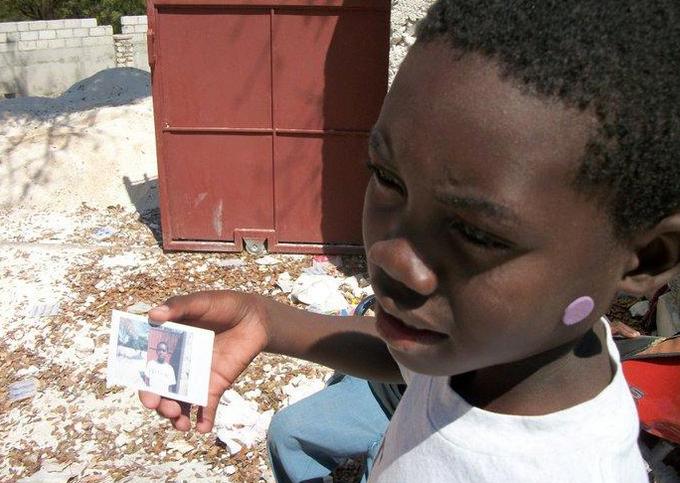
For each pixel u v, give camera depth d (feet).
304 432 8.52
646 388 5.82
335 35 17.67
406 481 3.01
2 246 20.65
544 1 2.16
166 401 3.92
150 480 11.66
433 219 2.28
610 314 15.52
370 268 2.63
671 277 2.49
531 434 2.70
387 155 2.32
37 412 13.48
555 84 2.08
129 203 23.94
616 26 2.14
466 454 2.77
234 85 18.37
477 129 2.11
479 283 2.29
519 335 2.39
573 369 2.77
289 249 19.80
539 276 2.24
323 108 18.43
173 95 18.54
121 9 61.62
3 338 15.88
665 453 5.75
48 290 17.94
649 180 2.21
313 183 19.25
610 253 2.33
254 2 17.40
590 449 2.66
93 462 12.18
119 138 26.17
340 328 4.50
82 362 14.99
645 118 2.13
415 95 2.25
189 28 17.84
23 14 57.52
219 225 19.88
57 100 31.45
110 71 33.86
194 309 3.99
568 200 2.15
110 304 17.34
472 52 2.18
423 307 2.44
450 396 2.94
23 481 11.75
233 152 19.07
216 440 12.51
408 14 15.51
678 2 2.24
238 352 4.11
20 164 24.23
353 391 8.55
